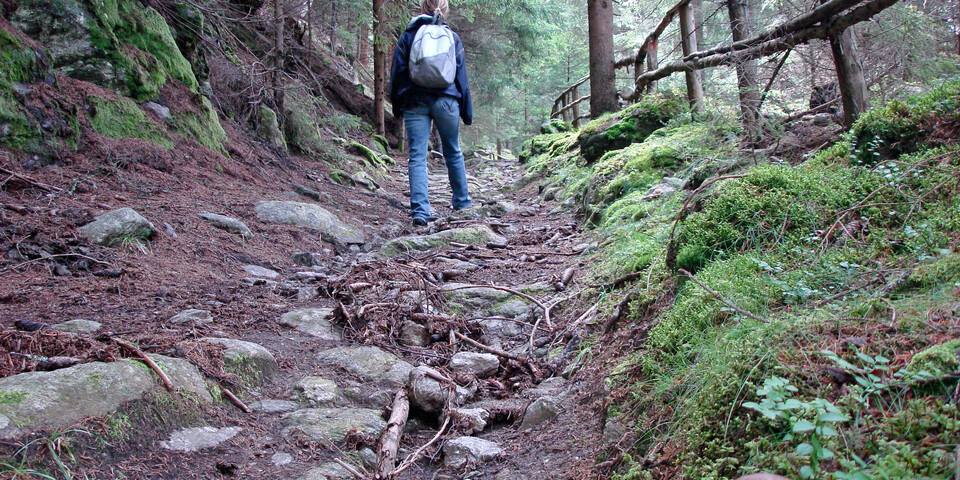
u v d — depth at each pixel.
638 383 2.17
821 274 2.10
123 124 5.64
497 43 18.45
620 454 1.94
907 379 1.35
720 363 1.81
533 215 6.61
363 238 5.84
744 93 4.39
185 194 5.32
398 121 16.34
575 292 3.66
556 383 2.77
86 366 2.11
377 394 2.64
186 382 2.28
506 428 2.50
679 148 5.26
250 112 8.14
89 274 3.56
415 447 2.39
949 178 2.33
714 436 1.62
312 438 2.22
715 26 10.57
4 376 2.07
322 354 2.96
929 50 4.40
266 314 3.38
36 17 5.30
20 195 4.28
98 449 1.84
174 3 7.21
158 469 1.88
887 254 2.14
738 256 2.47
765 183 2.79
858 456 1.26
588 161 7.38
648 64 7.72
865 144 2.95
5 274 3.37
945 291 1.70
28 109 4.78
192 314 3.15
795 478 1.27
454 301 3.74
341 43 18.11
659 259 3.09
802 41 3.77
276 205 5.60
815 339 1.68
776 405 1.22
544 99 26.53
